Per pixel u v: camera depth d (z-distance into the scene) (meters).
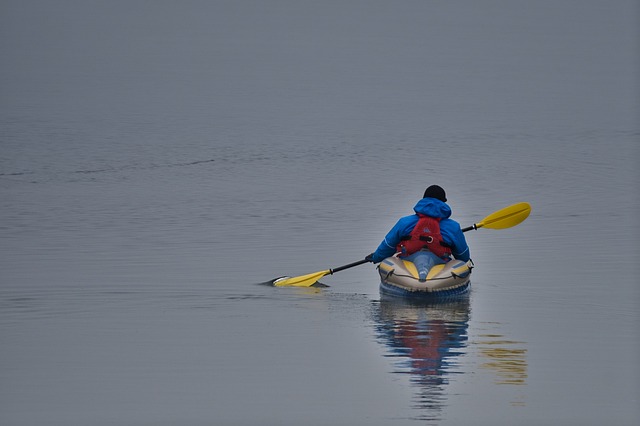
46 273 43.53
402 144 102.62
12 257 47.78
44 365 29.06
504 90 160.88
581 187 74.94
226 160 91.50
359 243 52.16
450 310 36.19
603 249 48.94
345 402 25.66
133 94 154.88
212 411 25.12
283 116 129.00
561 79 175.75
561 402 25.70
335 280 42.50
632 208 63.88
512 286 40.50
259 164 88.88
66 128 113.94
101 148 98.75
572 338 31.92
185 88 165.00
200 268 44.81
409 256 40.12
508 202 68.25
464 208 65.94
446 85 169.12
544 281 41.38
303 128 116.69
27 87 161.88
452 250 40.50
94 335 32.50
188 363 29.17
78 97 148.75
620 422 24.25
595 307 36.47
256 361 29.31
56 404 25.73
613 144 101.94
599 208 64.06
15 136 106.62
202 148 99.62
